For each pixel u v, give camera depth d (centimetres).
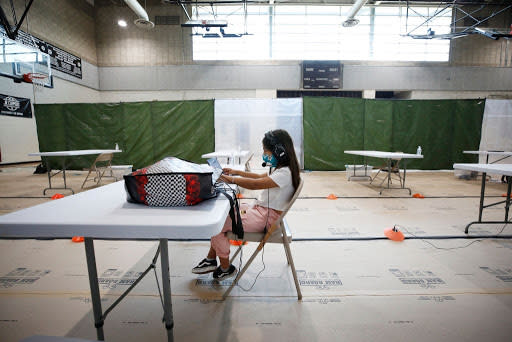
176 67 949
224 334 121
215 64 952
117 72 947
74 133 662
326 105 658
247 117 662
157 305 142
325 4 902
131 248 214
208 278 169
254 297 149
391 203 366
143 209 85
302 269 181
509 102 636
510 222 246
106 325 127
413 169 677
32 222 72
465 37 936
